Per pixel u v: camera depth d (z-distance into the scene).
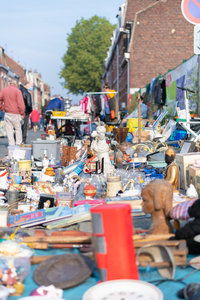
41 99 95.56
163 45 29.59
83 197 5.90
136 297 2.74
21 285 2.99
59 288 3.03
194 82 13.80
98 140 7.66
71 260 3.38
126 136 11.09
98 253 2.97
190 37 29.55
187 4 9.05
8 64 47.34
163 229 3.70
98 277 3.23
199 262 3.29
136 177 6.80
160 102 16.64
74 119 13.91
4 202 5.77
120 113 19.30
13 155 8.89
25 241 3.79
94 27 71.19
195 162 5.45
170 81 17.50
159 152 7.94
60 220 4.52
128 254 2.95
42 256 3.48
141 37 29.64
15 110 12.34
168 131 10.85
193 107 13.84
